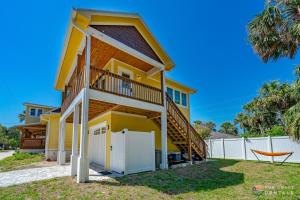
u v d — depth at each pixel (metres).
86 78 6.09
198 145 11.08
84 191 4.69
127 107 7.68
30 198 4.21
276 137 11.52
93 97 6.16
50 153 13.33
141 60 9.06
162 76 9.46
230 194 4.70
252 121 21.62
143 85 8.35
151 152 8.09
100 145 9.48
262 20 6.78
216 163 10.24
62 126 10.82
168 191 4.91
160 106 8.78
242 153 12.95
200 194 4.70
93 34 6.52
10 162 12.29
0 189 5.00
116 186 5.18
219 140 14.27
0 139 40.69
